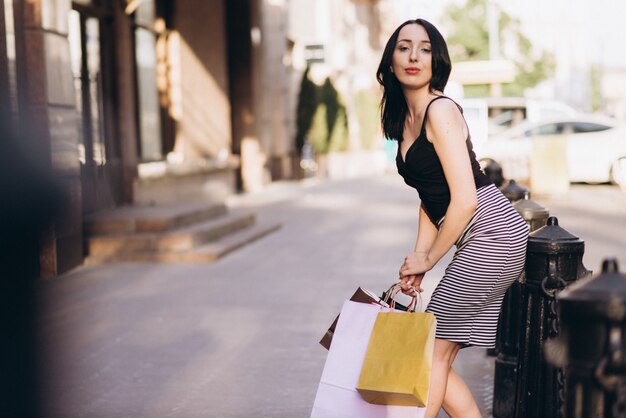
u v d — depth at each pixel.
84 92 12.30
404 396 2.92
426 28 3.22
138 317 7.24
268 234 13.29
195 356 5.89
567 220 13.61
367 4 45.12
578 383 2.07
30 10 8.62
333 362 3.10
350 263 10.06
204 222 12.31
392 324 3.03
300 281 8.91
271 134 25.81
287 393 4.98
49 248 9.27
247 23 22.16
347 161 32.75
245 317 7.17
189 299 8.05
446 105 3.12
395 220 14.72
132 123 13.66
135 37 15.39
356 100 38.22
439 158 3.13
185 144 17.47
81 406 4.73
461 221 3.08
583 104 87.19
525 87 61.59
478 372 5.41
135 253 10.59
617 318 1.99
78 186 10.12
